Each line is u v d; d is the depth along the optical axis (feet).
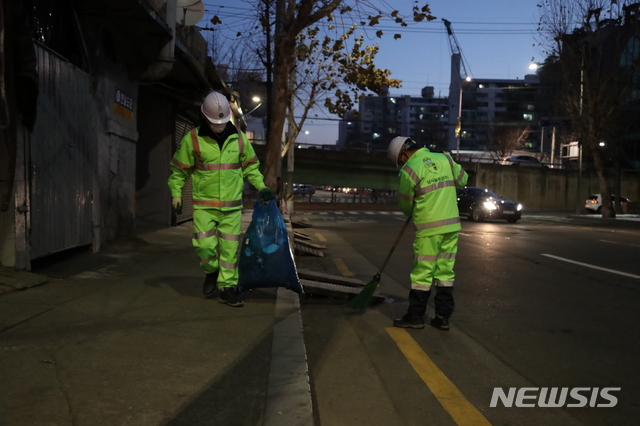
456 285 24.86
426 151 16.94
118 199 29.09
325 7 36.73
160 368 11.11
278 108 40.65
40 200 19.35
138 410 9.12
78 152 22.91
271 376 11.02
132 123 31.40
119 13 24.50
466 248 40.14
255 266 16.79
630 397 11.98
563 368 13.80
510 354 14.88
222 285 16.71
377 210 151.64
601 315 19.30
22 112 17.62
